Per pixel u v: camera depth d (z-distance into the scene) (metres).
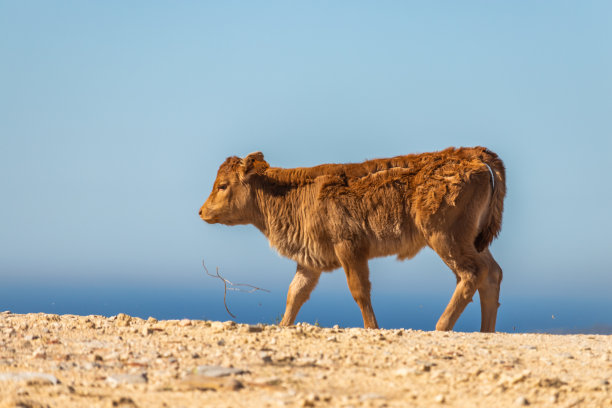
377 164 41.28
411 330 34.69
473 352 27.84
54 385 21.31
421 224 39.22
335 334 31.69
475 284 38.78
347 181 41.59
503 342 30.81
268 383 21.95
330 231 41.38
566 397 20.95
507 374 23.34
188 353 26.39
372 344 29.00
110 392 20.61
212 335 30.70
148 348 27.58
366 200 40.47
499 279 41.81
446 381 22.67
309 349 27.59
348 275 41.09
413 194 39.62
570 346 30.02
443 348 28.41
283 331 31.94
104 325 33.47
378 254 41.22
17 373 22.50
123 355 25.92
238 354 26.06
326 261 42.31
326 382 22.36
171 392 20.70
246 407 19.06
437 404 20.05
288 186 43.56
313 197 42.09
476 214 39.03
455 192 38.41
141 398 19.89
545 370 24.84
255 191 44.56
